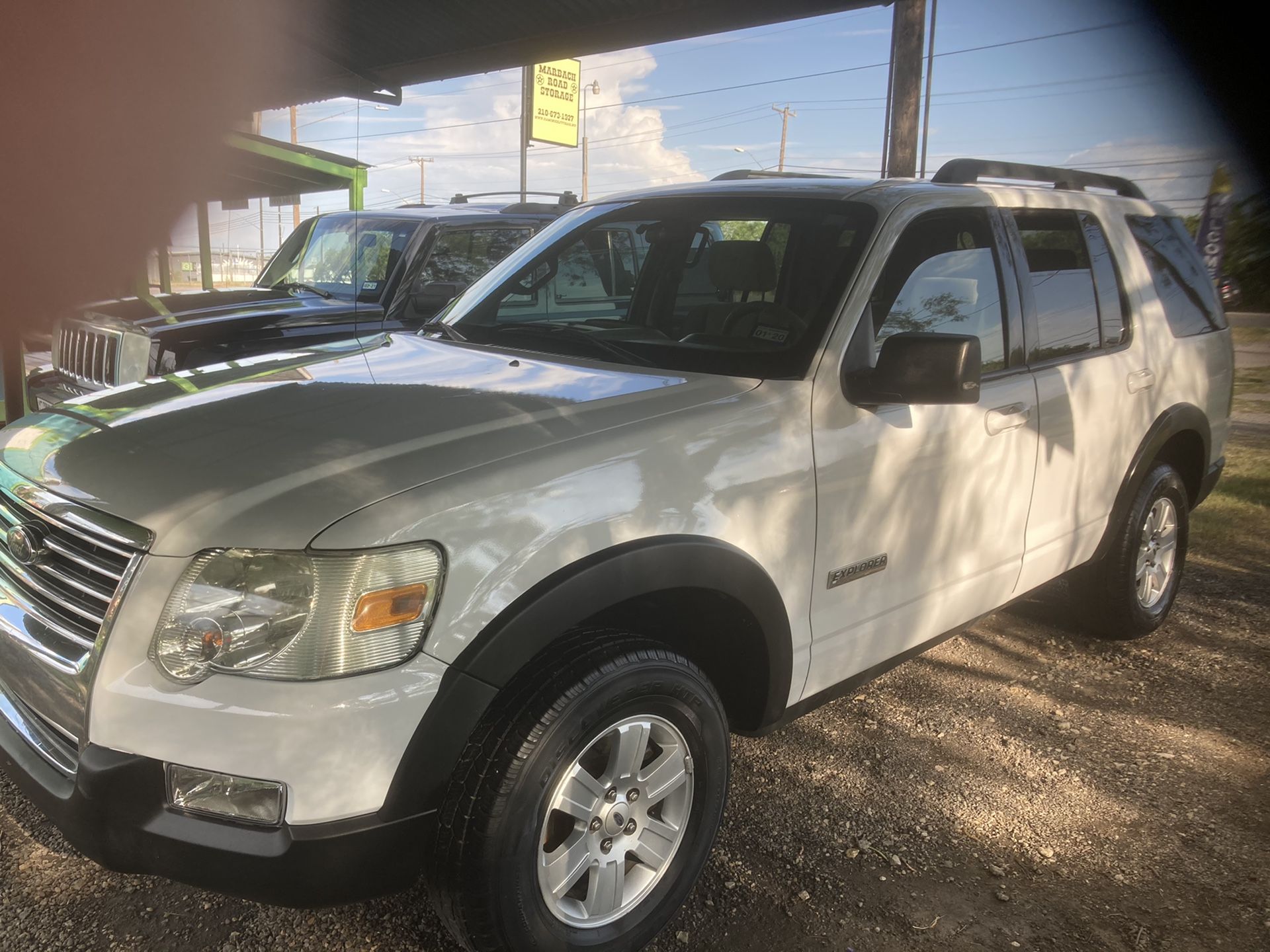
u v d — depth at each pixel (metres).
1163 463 4.30
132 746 1.88
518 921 2.04
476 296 3.54
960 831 2.89
